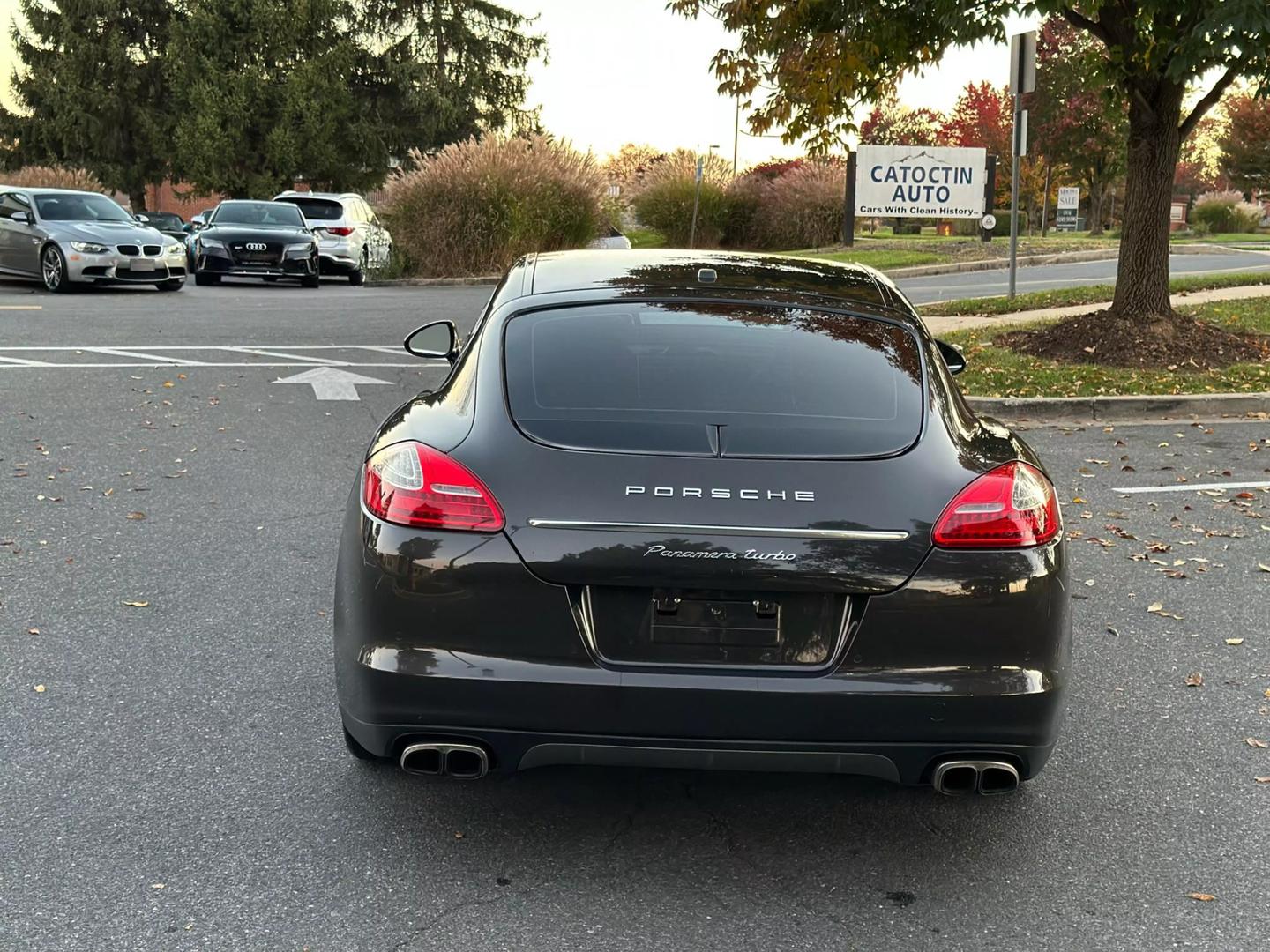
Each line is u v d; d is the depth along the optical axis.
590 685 3.13
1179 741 4.39
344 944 3.06
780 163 42.25
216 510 7.06
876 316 3.98
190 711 4.41
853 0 12.20
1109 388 10.95
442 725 3.20
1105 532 7.00
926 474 3.29
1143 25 11.52
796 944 3.11
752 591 3.15
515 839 3.61
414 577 3.21
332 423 9.62
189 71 49.00
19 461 8.09
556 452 3.28
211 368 12.16
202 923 3.13
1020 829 3.75
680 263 4.45
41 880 3.31
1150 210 12.62
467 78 52.34
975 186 27.41
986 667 3.21
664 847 3.59
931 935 3.16
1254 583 6.16
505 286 4.21
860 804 3.89
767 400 3.50
